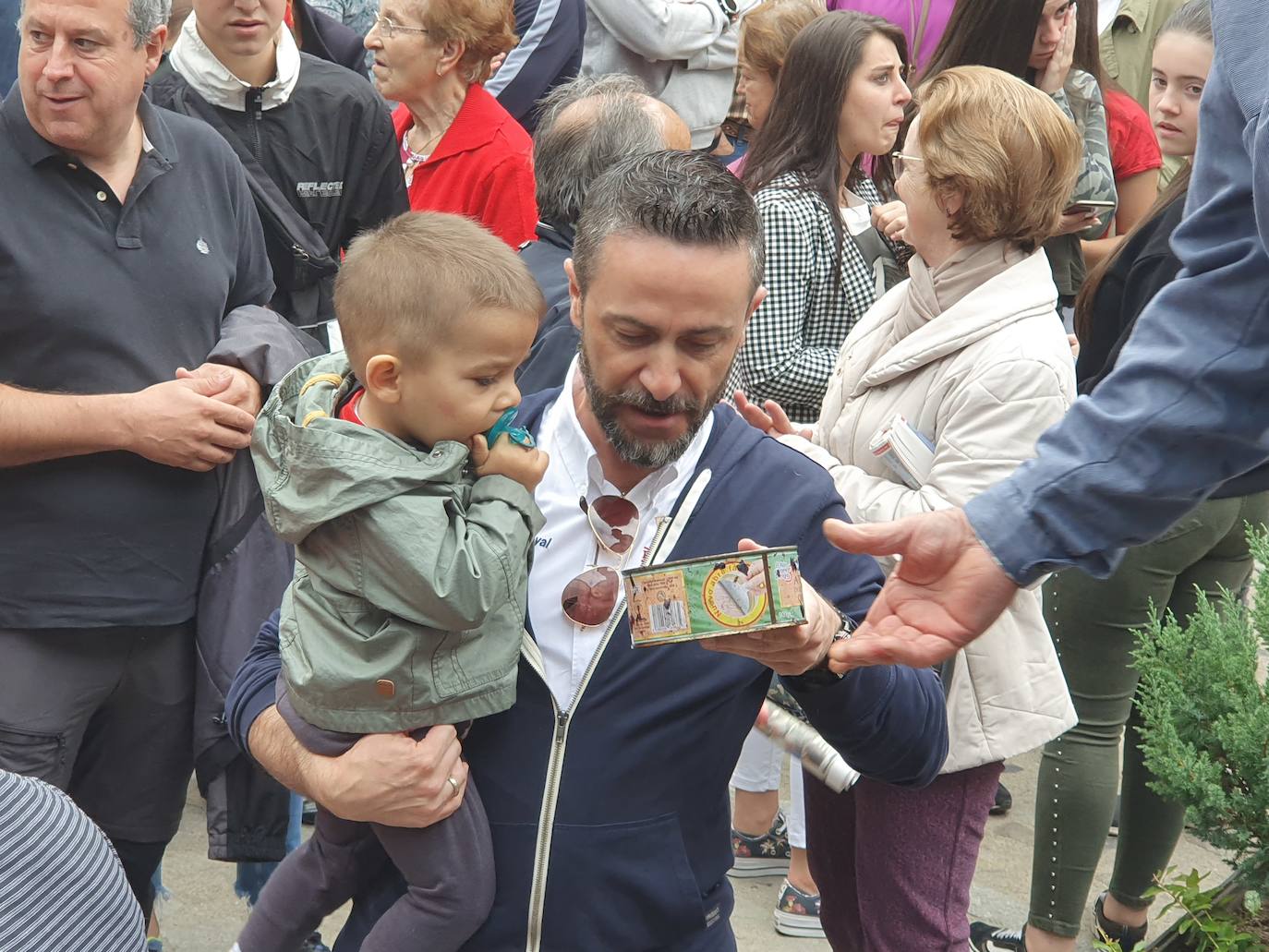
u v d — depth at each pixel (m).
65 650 2.72
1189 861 3.98
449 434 1.81
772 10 4.27
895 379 2.76
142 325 2.71
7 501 2.66
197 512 2.77
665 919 1.84
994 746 2.58
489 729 1.86
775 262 3.44
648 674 1.83
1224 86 1.57
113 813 2.95
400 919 1.85
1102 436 1.63
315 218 3.60
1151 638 2.58
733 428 1.96
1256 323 1.55
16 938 1.23
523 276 1.82
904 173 2.75
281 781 1.92
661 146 2.90
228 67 3.47
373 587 1.77
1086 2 4.45
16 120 2.62
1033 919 3.34
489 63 4.26
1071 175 2.63
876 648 1.71
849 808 2.73
